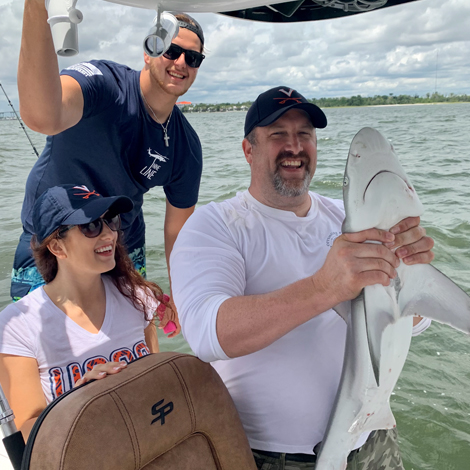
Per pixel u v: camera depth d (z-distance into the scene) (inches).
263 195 71.5
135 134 95.0
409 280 52.3
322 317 67.2
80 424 48.6
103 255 75.9
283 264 69.0
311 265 70.6
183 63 91.6
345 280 49.8
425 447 102.6
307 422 65.8
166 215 118.3
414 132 729.6
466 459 99.4
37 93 68.1
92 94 84.7
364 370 56.1
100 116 89.2
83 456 47.9
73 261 74.4
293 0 51.4
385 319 51.4
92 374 56.8
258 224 69.9
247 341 56.7
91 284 77.2
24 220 95.3
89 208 73.7
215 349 58.9
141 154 97.9
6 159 506.6
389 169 48.6
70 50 52.7
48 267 76.6
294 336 65.9
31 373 71.5
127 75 93.0
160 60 90.1
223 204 72.5
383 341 52.7
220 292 62.7
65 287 76.0
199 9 52.6
